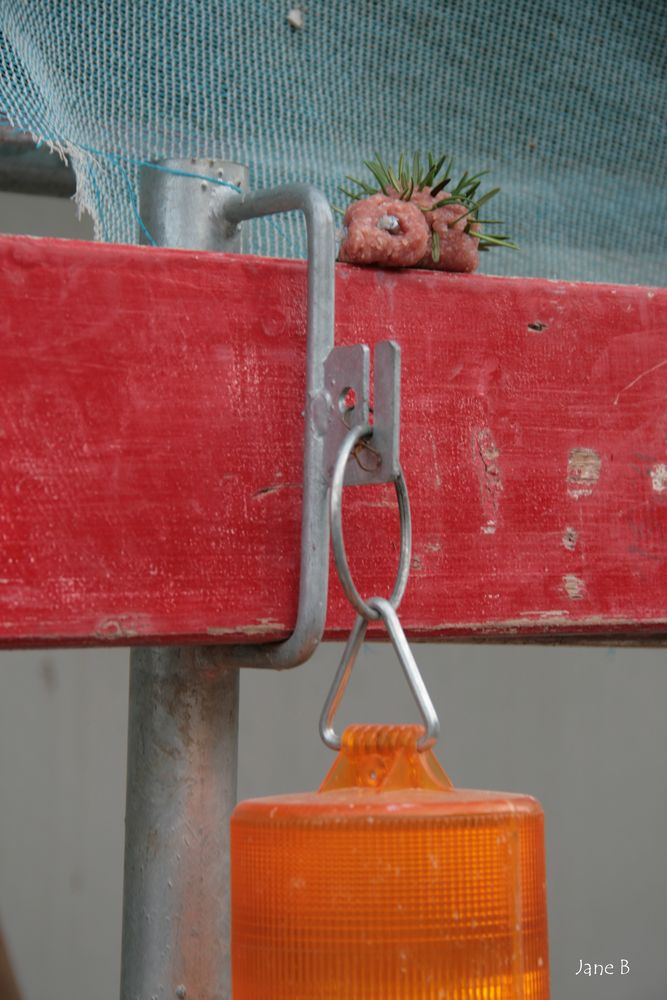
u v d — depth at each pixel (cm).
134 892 207
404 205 183
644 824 688
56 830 623
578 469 191
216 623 168
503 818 142
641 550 194
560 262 321
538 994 145
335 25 295
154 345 167
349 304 181
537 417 189
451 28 308
